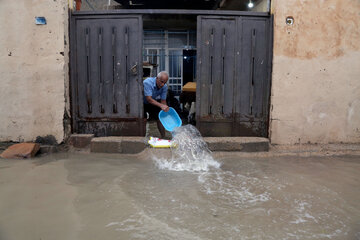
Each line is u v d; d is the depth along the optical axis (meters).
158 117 4.54
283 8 4.02
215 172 3.21
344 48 4.14
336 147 4.14
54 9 3.94
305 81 4.15
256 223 2.01
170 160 3.65
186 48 9.72
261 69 4.27
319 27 4.08
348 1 4.06
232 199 2.43
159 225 1.95
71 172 3.09
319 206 2.30
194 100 7.47
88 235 1.81
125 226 1.93
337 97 4.21
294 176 3.06
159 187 2.69
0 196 2.39
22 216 2.04
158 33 9.69
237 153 3.98
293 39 4.07
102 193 2.49
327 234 1.87
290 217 2.11
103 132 4.38
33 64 4.02
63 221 1.98
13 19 3.96
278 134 4.21
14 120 4.10
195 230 1.89
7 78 4.04
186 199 2.41
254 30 4.21
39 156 3.80
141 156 3.84
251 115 4.34
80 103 4.31
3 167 3.25
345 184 2.82
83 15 4.18
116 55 4.25
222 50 4.25
